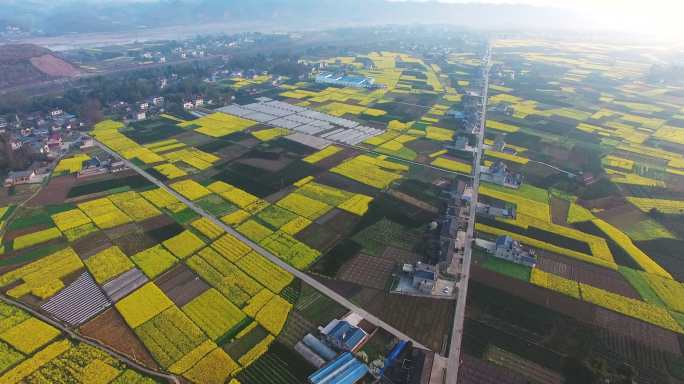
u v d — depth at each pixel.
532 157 161.88
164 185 129.00
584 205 126.38
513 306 83.38
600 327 79.31
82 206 115.38
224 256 95.25
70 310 78.94
